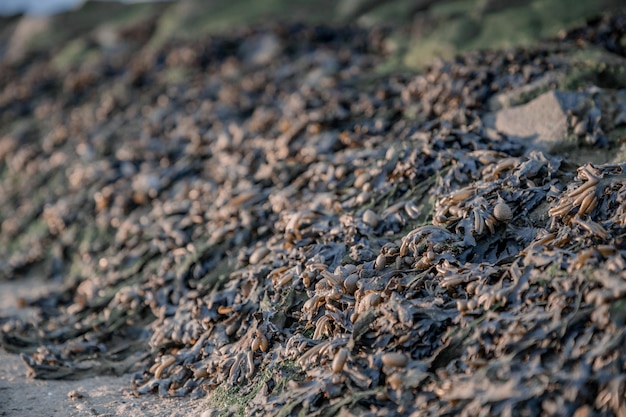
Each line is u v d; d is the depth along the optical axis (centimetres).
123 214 1110
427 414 478
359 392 522
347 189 804
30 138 1630
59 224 1195
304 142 973
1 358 794
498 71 916
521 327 497
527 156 723
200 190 1012
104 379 718
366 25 1555
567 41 977
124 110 1515
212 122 1230
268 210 845
